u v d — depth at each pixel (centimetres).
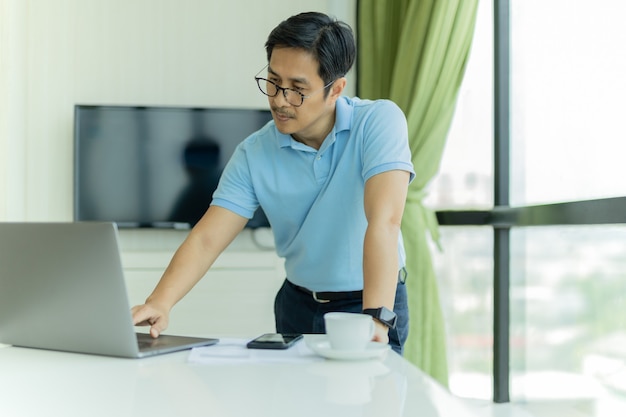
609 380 273
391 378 116
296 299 205
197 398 103
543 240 314
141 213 414
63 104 416
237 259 393
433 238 368
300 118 176
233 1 428
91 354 139
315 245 194
